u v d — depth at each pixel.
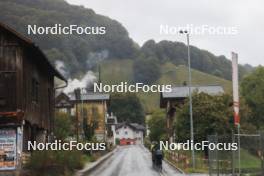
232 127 63.97
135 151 125.62
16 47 39.44
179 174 46.16
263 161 24.77
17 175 36.19
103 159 80.69
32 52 41.56
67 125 87.12
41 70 48.56
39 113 47.22
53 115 55.47
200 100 65.12
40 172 37.50
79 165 51.84
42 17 160.38
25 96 40.78
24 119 39.75
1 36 39.50
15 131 38.12
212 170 35.59
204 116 64.50
